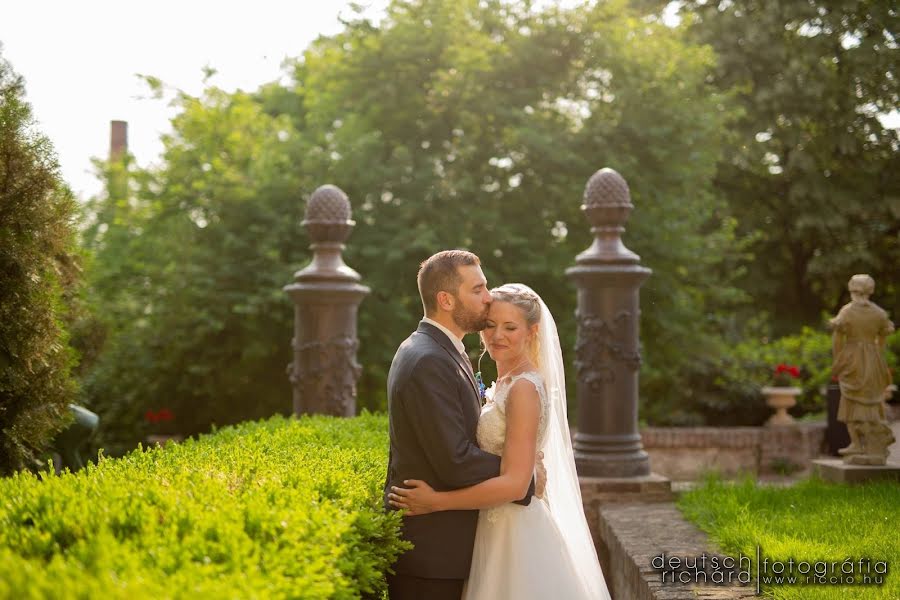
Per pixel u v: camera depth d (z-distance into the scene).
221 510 2.92
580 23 14.43
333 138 14.62
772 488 7.68
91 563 2.37
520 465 3.58
